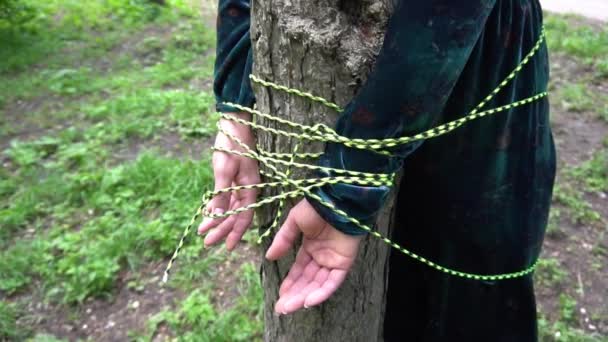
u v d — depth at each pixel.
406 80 0.82
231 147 1.19
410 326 1.70
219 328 2.41
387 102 0.84
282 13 0.96
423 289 1.58
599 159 3.54
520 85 1.19
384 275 1.42
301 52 0.98
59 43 5.76
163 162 3.52
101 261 2.79
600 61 5.00
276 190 1.16
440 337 1.61
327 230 0.97
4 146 3.93
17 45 5.60
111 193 3.32
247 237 2.96
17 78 4.96
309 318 1.35
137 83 4.90
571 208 3.14
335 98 0.99
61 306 2.64
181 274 2.77
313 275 1.00
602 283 2.66
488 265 1.39
